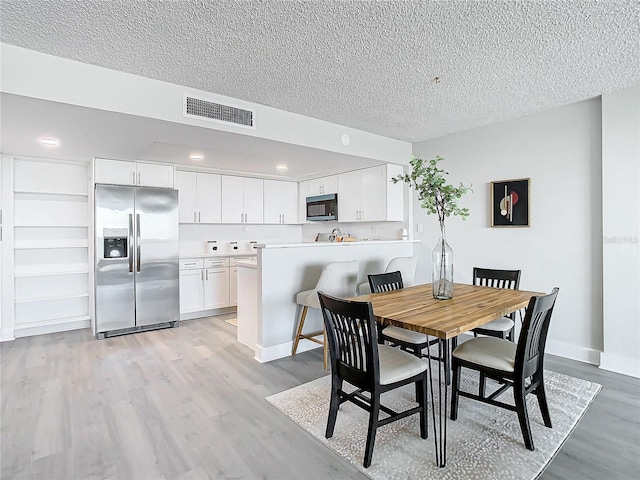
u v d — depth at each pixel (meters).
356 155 3.99
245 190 5.68
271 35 2.06
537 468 1.77
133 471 1.77
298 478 1.73
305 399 2.51
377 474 1.75
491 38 2.10
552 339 3.43
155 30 2.00
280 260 3.36
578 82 2.75
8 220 3.93
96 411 2.35
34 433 2.09
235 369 3.06
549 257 3.43
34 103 2.30
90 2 1.73
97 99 2.42
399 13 1.85
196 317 4.97
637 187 2.84
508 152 3.70
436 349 3.49
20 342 3.84
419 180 4.59
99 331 3.97
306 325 3.56
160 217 4.41
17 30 1.98
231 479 1.72
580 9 1.81
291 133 3.41
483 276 3.28
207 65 2.43
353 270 3.38
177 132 3.00
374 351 1.79
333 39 2.11
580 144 3.21
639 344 2.86
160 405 2.43
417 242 4.62
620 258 2.93
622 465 1.79
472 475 1.73
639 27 1.97
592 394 2.54
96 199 4.00
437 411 2.33
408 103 3.19
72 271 4.32
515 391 1.93
